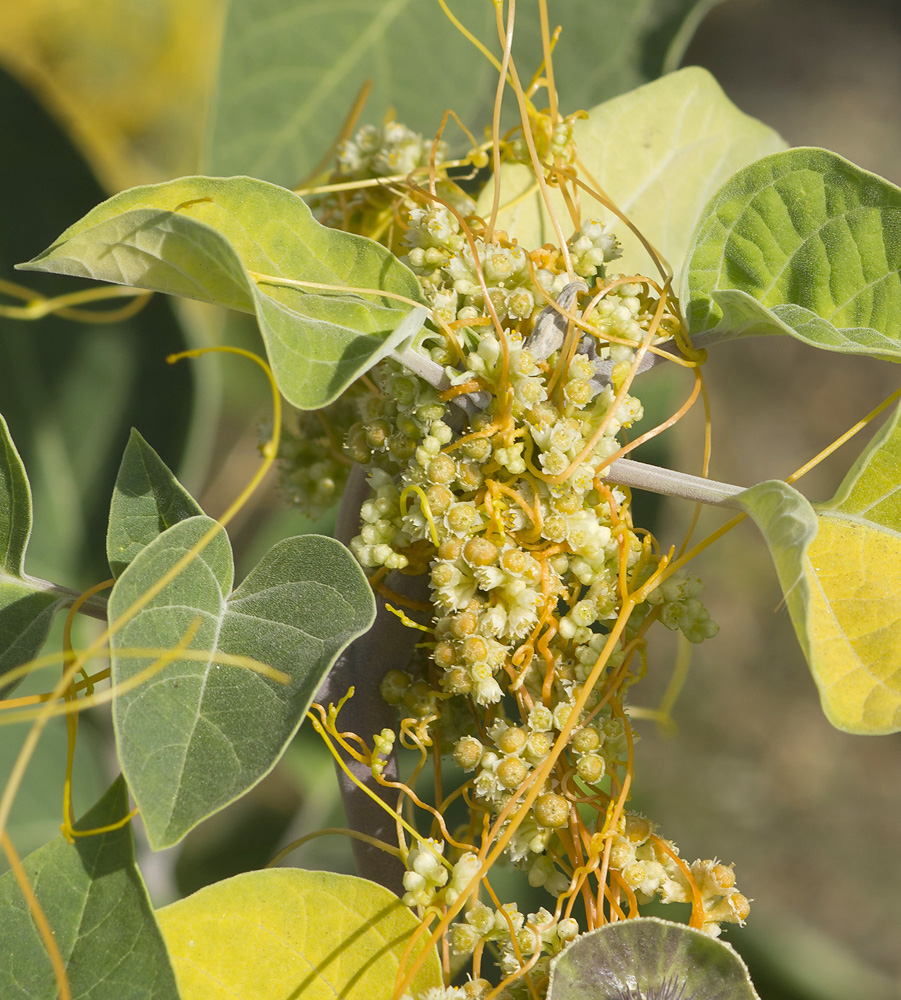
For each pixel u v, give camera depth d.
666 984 0.31
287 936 0.32
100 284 0.41
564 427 0.32
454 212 0.33
